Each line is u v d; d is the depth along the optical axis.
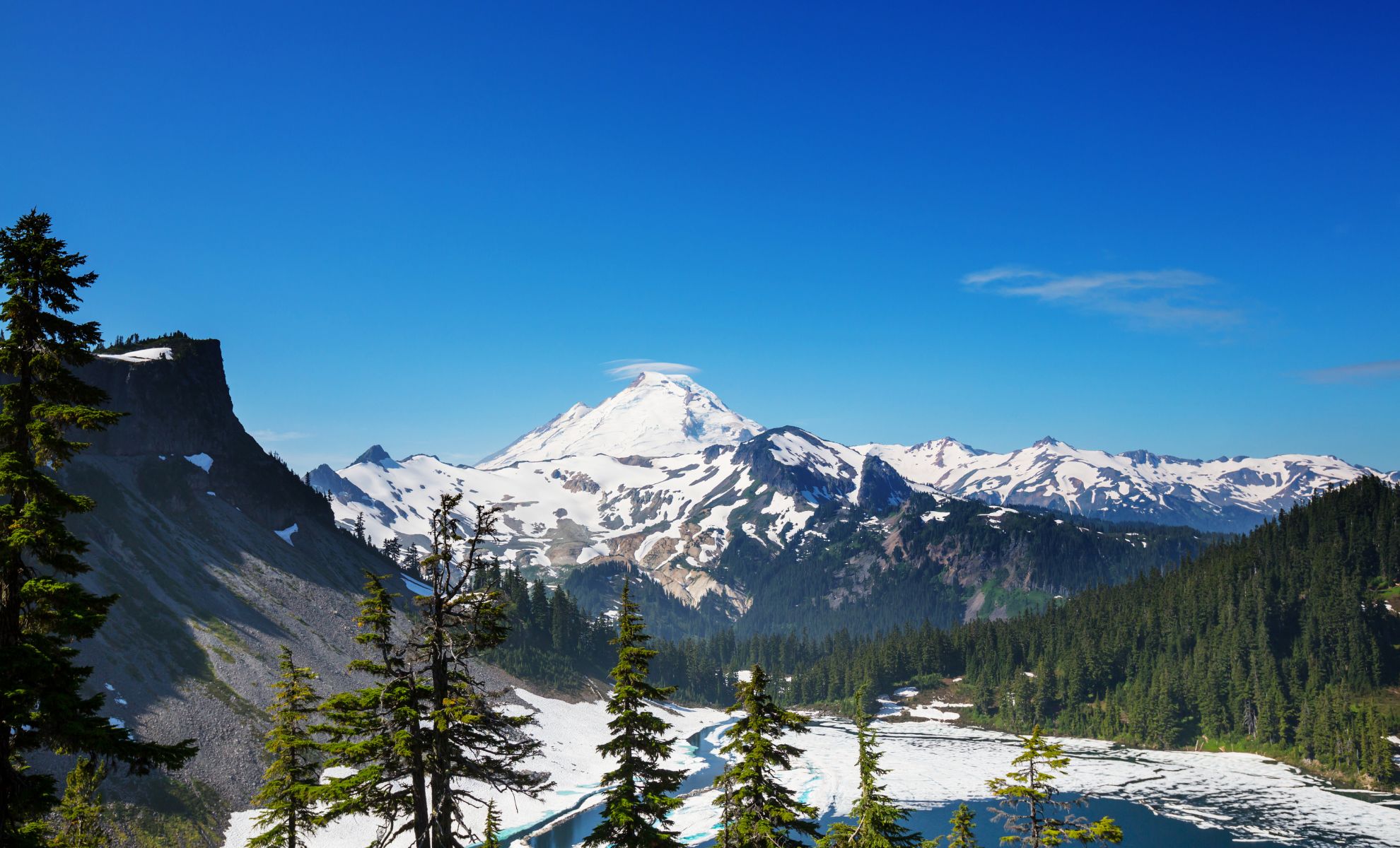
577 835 117.00
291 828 49.00
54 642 23.72
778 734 41.59
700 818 123.94
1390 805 143.25
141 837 87.62
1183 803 142.75
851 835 44.19
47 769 87.88
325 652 153.00
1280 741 190.38
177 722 109.50
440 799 30.06
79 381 25.11
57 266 23.92
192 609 140.75
